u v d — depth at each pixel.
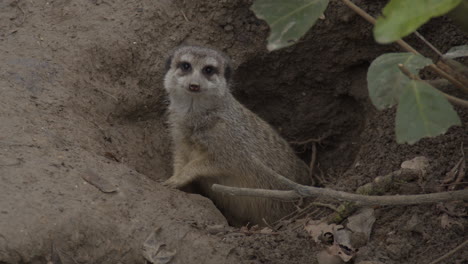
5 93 8.64
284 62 12.20
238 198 10.13
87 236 6.85
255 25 11.87
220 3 11.66
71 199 7.05
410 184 8.06
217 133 9.67
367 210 7.85
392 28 4.17
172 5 11.40
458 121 5.05
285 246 7.46
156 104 10.88
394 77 5.32
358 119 12.53
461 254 6.90
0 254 6.37
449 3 4.09
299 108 12.80
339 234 7.62
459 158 8.34
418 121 5.07
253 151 10.01
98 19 10.69
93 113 9.52
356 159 10.89
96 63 10.16
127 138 9.98
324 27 11.68
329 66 12.16
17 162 7.27
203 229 7.49
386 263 7.12
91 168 7.64
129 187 7.62
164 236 7.12
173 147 10.42
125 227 7.07
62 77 9.51
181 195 8.08
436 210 7.58
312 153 12.80
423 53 10.61
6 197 6.77
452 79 5.82
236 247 7.28
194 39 11.38
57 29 10.36
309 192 6.38
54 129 8.33
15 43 9.86
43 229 6.64
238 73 12.06
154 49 10.90
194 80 9.24
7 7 10.55
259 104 12.88
